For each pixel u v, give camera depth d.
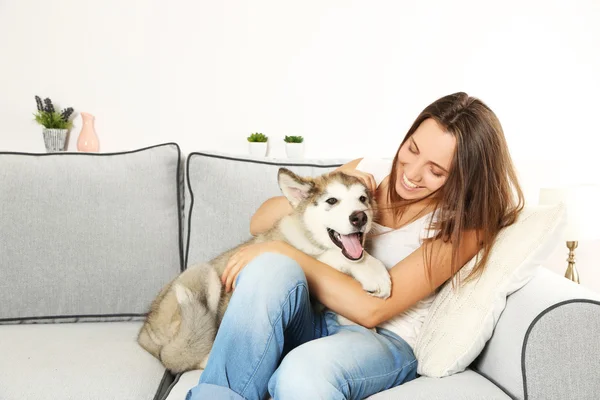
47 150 2.18
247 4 2.21
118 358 1.35
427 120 1.30
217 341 1.11
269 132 2.28
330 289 1.26
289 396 1.00
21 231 1.64
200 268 1.46
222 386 1.08
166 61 2.23
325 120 2.27
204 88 2.25
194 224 1.70
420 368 1.25
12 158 1.71
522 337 1.10
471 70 2.23
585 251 2.36
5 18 2.21
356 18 2.22
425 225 1.35
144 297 1.69
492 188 1.24
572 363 1.06
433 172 1.28
